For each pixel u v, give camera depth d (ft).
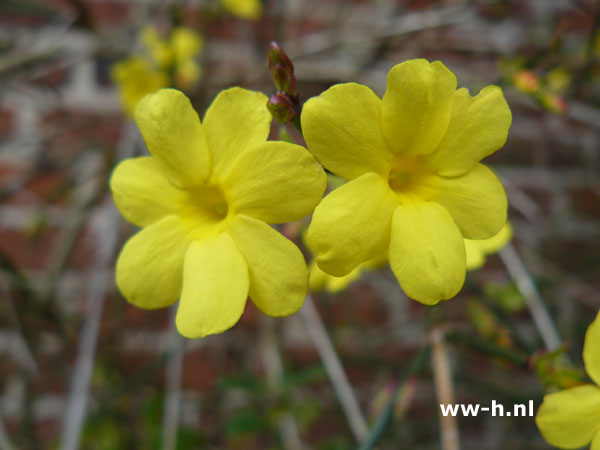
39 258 0.47
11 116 0.47
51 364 0.41
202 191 0.19
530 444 0.47
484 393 0.45
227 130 0.18
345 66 0.44
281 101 0.18
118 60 0.46
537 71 0.37
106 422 0.41
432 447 0.45
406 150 0.18
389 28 0.41
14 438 0.43
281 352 0.47
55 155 0.45
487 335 0.30
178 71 0.44
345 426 0.47
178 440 0.39
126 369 0.46
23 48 0.42
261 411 0.40
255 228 0.17
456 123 0.18
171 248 0.19
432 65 0.17
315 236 0.16
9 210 0.47
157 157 0.19
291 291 0.17
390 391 0.30
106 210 0.43
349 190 0.16
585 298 0.43
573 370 0.23
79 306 0.45
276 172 0.17
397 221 0.17
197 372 0.48
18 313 0.38
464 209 0.18
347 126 0.17
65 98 0.48
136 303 0.18
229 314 0.17
